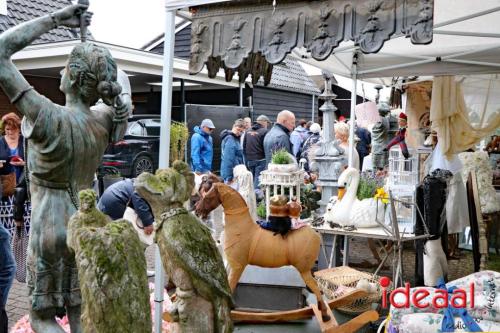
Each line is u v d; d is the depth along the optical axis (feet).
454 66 17.43
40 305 7.17
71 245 5.03
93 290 4.61
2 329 10.45
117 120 7.84
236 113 37.55
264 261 10.36
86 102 7.46
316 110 56.70
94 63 7.16
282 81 49.49
